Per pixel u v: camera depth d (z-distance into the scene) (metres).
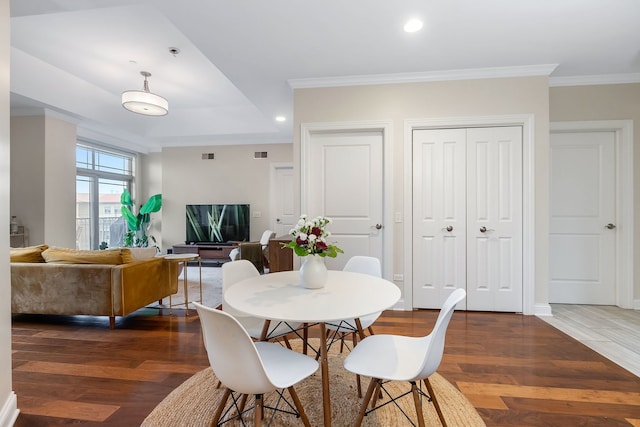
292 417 1.61
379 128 3.39
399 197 3.37
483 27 2.46
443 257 3.35
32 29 2.97
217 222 6.77
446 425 1.48
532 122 3.13
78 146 5.82
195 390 1.86
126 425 1.57
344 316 1.31
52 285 2.87
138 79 4.15
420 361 1.40
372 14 2.31
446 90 3.27
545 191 3.13
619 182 3.37
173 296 3.99
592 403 1.74
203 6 2.21
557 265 3.54
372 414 1.64
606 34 2.55
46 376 2.03
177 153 7.02
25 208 4.43
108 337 2.68
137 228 6.70
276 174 6.80
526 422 1.58
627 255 3.34
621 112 3.31
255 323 1.91
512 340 2.57
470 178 3.30
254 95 3.93
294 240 1.78
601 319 3.04
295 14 2.31
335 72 3.26
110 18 2.78
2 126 1.53
